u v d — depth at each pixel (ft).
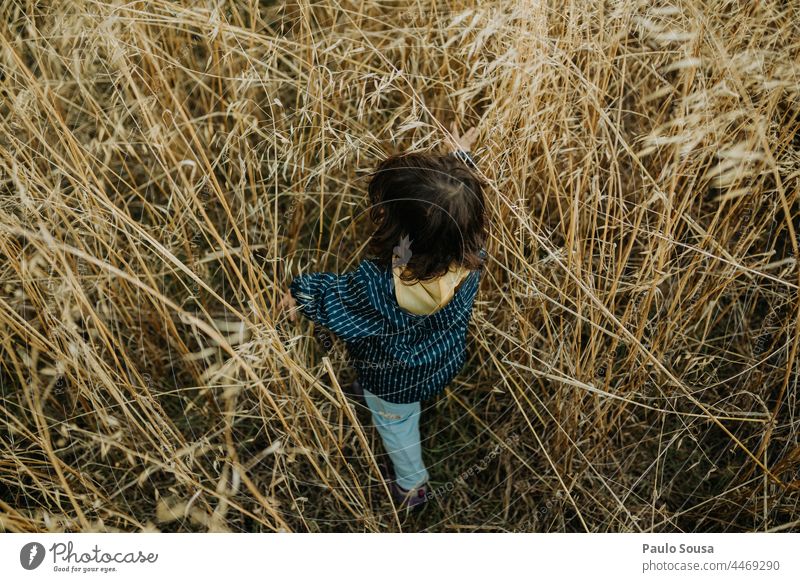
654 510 4.94
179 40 6.04
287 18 6.44
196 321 3.63
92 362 4.25
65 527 4.63
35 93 4.54
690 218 5.24
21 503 5.27
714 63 4.96
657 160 5.68
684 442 5.73
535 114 4.72
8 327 5.11
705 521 5.46
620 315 5.76
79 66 5.10
